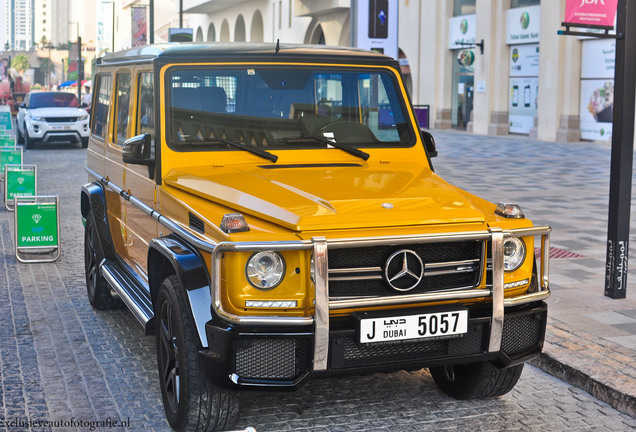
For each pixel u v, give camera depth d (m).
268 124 5.41
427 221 4.36
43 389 5.41
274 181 4.82
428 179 5.12
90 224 7.39
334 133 5.54
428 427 4.85
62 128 27.03
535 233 4.55
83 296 7.98
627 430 4.86
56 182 17.53
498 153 24.48
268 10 50.12
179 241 4.63
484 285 4.47
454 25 36.34
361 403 5.22
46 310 7.43
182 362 4.40
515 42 32.25
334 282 4.21
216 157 5.24
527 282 4.66
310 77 5.57
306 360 4.16
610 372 5.51
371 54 5.87
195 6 57.41
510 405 5.24
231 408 4.49
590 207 13.61
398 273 4.28
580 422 4.97
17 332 6.72
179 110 5.26
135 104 5.88
